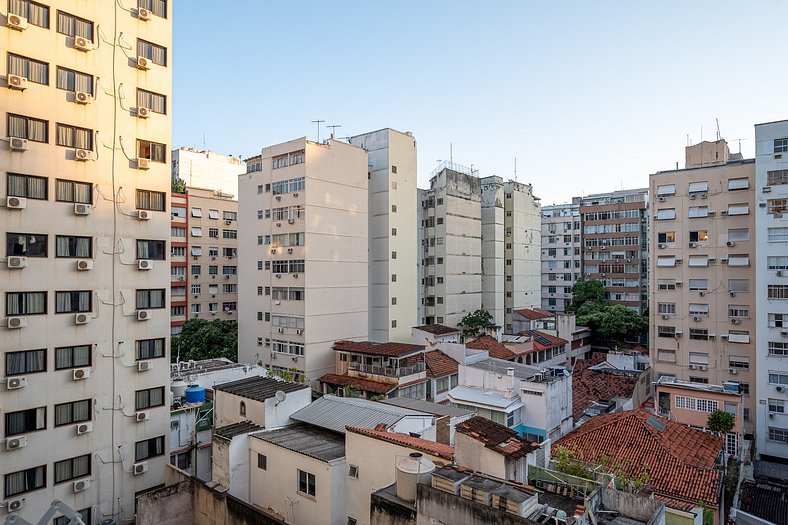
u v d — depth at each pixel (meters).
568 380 34.41
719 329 47.84
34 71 23.83
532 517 13.50
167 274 28.39
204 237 72.69
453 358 49.25
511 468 16.28
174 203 69.75
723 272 47.88
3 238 22.53
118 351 26.09
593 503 14.64
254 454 23.19
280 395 25.16
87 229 25.22
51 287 23.88
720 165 49.03
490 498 14.01
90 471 24.84
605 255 92.50
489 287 80.50
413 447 18.52
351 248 52.09
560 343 65.50
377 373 43.50
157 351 27.72
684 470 23.77
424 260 72.81
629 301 89.31
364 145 61.00
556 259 100.69
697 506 21.58
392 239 59.25
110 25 26.53
